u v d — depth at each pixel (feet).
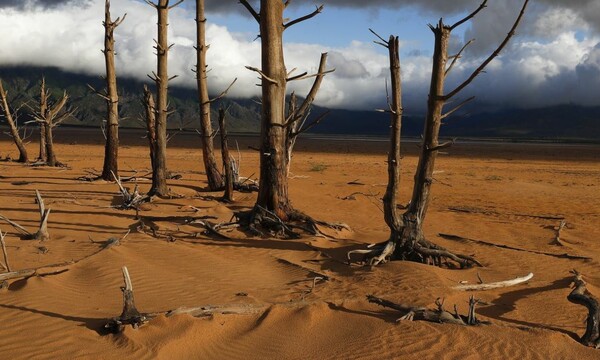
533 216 58.49
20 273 26.37
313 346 20.48
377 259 32.53
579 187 95.20
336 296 26.18
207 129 66.39
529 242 44.01
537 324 23.98
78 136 323.98
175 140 303.89
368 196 69.26
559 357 20.13
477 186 90.94
